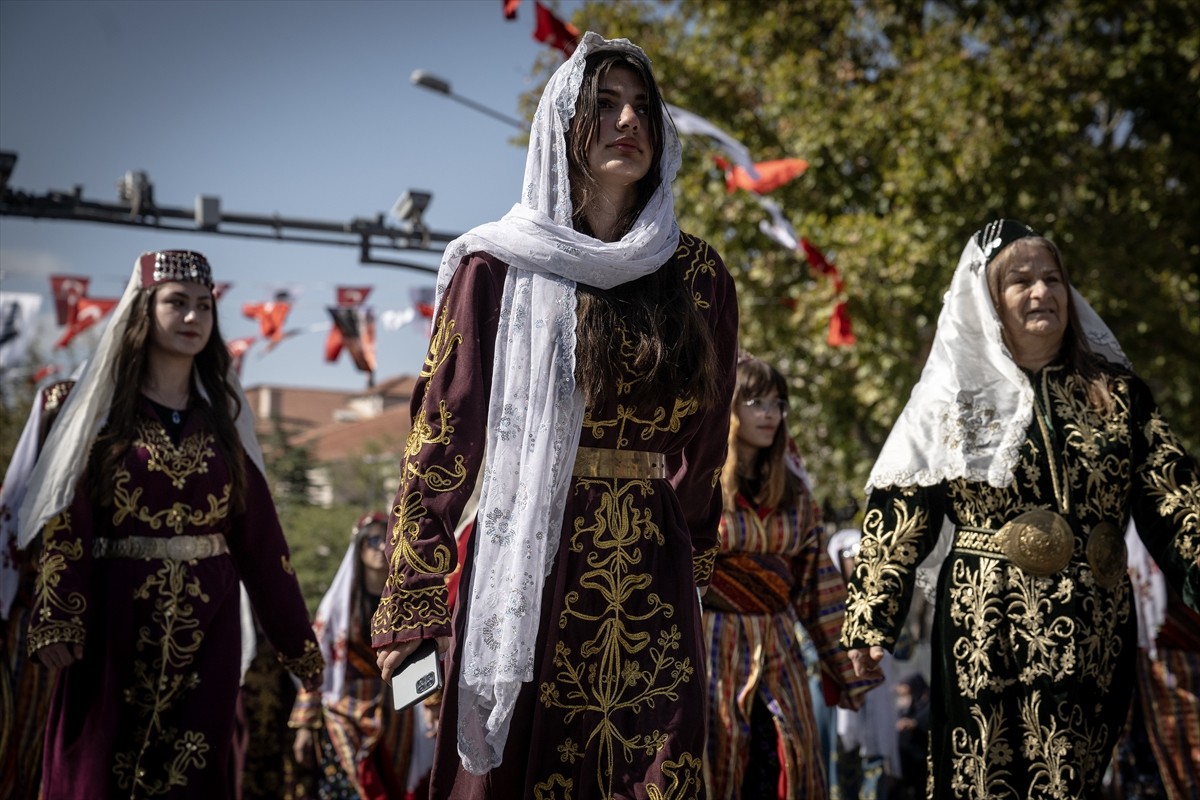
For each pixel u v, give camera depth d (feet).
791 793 14.37
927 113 47.65
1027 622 11.66
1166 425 12.18
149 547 13.80
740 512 15.21
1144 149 49.98
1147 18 50.34
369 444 153.07
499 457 8.68
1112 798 21.04
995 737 11.66
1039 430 12.07
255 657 21.97
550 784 8.58
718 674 14.61
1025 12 54.44
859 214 48.75
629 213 9.56
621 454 9.09
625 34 55.06
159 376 14.44
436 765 8.80
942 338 12.67
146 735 13.34
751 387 15.15
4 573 15.70
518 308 8.89
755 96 54.54
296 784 21.71
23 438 15.74
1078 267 46.73
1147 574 17.99
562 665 8.68
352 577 21.35
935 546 12.94
